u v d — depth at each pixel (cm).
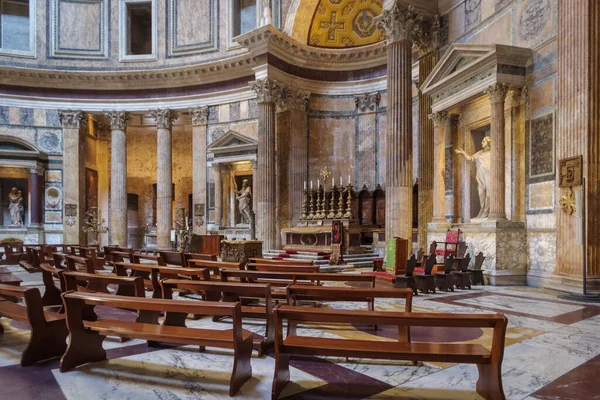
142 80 2286
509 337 549
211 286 482
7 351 486
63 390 371
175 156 2747
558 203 922
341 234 1451
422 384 388
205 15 2242
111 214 2297
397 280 890
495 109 1050
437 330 593
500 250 1035
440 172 1288
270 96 1856
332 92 2073
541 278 987
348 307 749
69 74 2228
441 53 1386
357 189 2034
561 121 917
